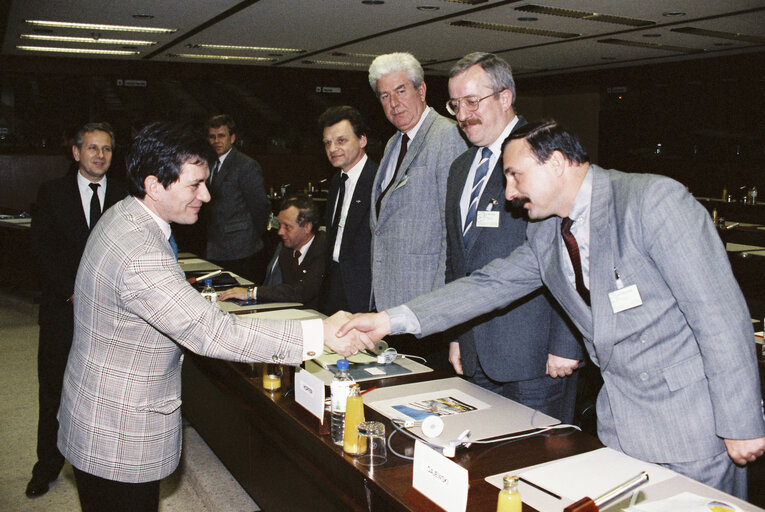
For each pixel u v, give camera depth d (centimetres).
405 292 273
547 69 1013
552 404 222
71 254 297
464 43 746
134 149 164
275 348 170
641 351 157
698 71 895
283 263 383
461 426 179
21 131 866
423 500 141
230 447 269
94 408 163
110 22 617
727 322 144
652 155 1134
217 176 480
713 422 152
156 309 158
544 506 135
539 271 193
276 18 598
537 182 160
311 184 1032
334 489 174
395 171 291
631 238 153
